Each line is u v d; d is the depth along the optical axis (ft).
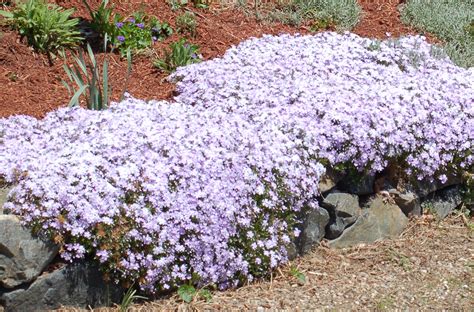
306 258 9.50
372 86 10.44
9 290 7.86
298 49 11.25
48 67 10.66
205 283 8.55
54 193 7.96
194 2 12.41
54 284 7.98
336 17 12.82
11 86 10.21
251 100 10.03
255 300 8.59
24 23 10.76
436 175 10.45
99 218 7.94
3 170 8.32
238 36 12.05
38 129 9.22
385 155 9.93
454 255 9.82
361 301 8.80
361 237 9.94
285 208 8.98
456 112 10.43
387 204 10.14
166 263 8.25
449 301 8.93
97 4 11.93
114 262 8.03
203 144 8.86
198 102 10.12
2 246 7.73
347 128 9.62
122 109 9.52
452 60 12.30
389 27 13.08
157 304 8.32
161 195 8.29
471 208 10.84
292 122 9.61
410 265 9.57
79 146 8.54
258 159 8.93
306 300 8.71
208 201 8.47
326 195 9.63
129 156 8.52
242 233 8.74
